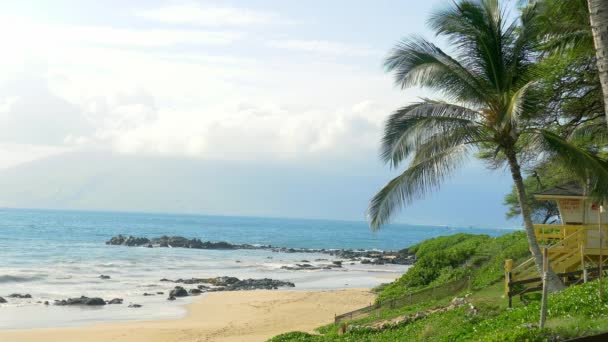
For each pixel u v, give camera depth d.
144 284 48.97
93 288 45.38
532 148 23.11
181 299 41.62
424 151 20.25
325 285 53.06
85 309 36.34
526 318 16.08
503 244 35.31
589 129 25.11
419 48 20.50
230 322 32.94
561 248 22.78
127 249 87.94
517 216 45.97
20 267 55.84
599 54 12.49
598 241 22.55
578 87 24.62
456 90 20.69
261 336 28.53
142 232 152.12
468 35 20.45
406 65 20.59
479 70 20.75
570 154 19.23
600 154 27.66
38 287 44.59
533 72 21.08
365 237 182.50
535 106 19.48
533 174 36.03
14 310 34.97
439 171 19.80
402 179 20.11
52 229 139.12
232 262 74.62
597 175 19.17
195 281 51.88
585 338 6.39
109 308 37.03
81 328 30.30
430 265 36.28
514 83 20.78
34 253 71.25
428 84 20.67
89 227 163.38
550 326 13.70
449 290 28.05
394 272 67.50
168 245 101.38
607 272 20.39
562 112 25.66
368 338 21.28
